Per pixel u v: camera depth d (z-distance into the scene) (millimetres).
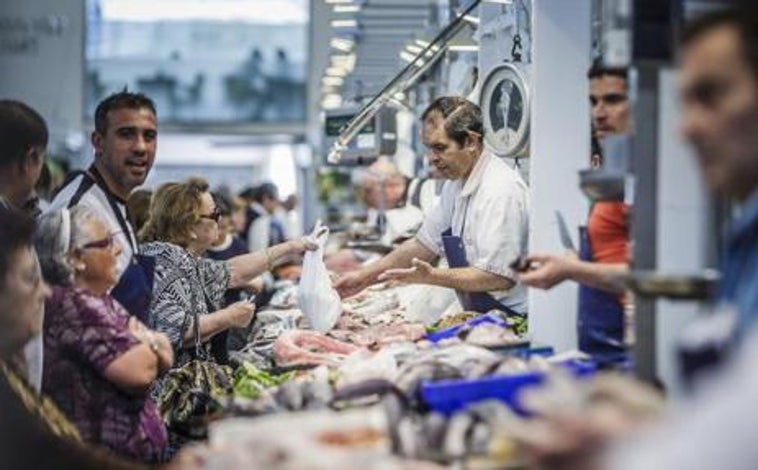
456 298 4793
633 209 2355
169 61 16984
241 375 3883
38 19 8664
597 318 3084
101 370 3162
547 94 3691
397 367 3016
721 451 1412
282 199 15062
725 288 1878
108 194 4254
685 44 1825
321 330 4473
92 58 15797
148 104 4352
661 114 2348
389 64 7426
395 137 7660
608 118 3131
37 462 2836
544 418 1771
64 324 3168
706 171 1846
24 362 3041
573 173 3711
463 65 6195
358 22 7598
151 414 3424
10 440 2830
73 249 3246
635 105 2324
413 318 4773
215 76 17219
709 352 1728
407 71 5980
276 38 17281
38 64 8758
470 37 5730
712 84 1775
